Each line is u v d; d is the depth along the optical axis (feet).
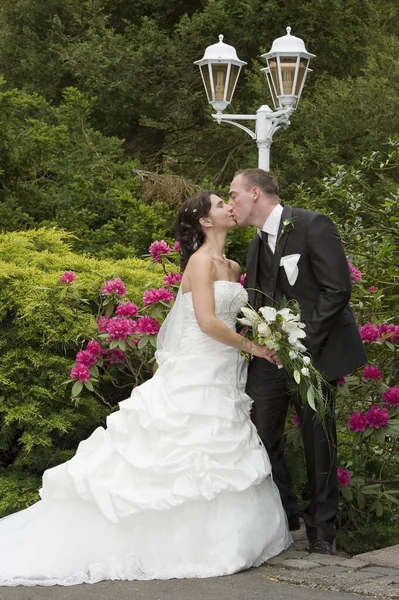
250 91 52.16
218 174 53.52
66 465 15.43
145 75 54.60
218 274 15.88
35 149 34.22
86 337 19.25
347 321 15.65
